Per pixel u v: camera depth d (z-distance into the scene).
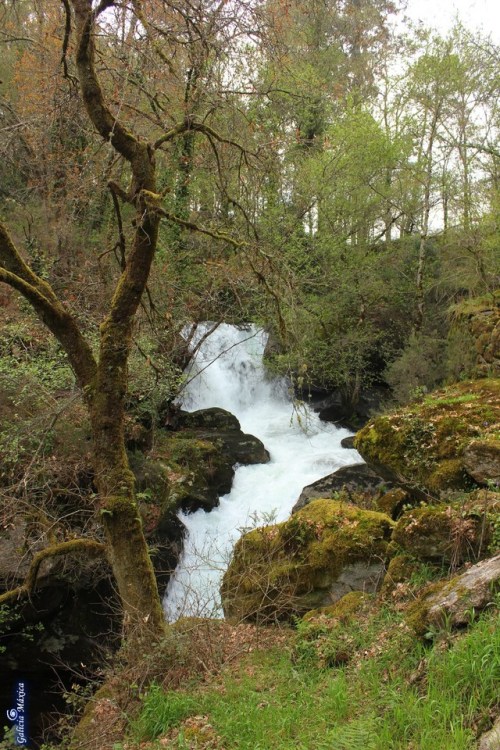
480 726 3.40
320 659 5.82
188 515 11.80
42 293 6.69
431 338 16.72
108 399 6.65
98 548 6.88
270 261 7.48
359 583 7.41
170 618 10.03
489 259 15.91
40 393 9.57
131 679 5.91
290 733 4.45
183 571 10.70
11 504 7.84
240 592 8.12
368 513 7.97
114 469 6.60
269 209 14.05
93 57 6.26
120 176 8.58
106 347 6.69
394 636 5.28
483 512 6.27
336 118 17.52
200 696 5.55
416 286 18.31
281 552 8.08
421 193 18.61
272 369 17.25
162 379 11.23
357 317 18.44
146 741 5.10
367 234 19.53
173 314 11.16
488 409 8.60
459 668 3.88
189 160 9.22
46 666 8.98
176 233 11.81
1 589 8.35
